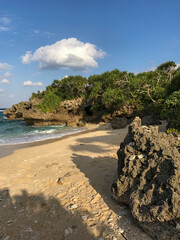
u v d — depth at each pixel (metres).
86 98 36.56
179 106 10.61
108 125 26.14
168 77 29.98
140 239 2.94
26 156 9.62
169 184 2.94
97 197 4.46
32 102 40.22
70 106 36.28
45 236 3.27
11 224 3.68
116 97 27.59
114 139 12.83
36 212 4.06
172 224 2.71
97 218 3.61
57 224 3.57
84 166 6.85
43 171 6.76
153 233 2.92
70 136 19.12
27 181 5.91
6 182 5.96
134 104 27.36
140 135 4.21
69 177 5.82
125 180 3.88
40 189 5.23
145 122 18.80
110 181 5.30
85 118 35.44
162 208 2.82
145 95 25.92
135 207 3.23
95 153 8.91
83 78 40.84
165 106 11.44
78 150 10.06
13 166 7.84
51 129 27.03
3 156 10.45
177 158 3.30
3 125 35.44
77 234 3.23
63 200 4.46
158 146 3.72
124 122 22.75
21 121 44.91
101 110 33.91
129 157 4.10
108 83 33.62
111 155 8.03
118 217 3.57
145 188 3.37
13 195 4.97
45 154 9.68
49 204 4.35
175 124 10.91
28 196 4.86
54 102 35.66
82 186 5.14
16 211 4.16
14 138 18.77
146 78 29.64
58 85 44.28
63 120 35.38
